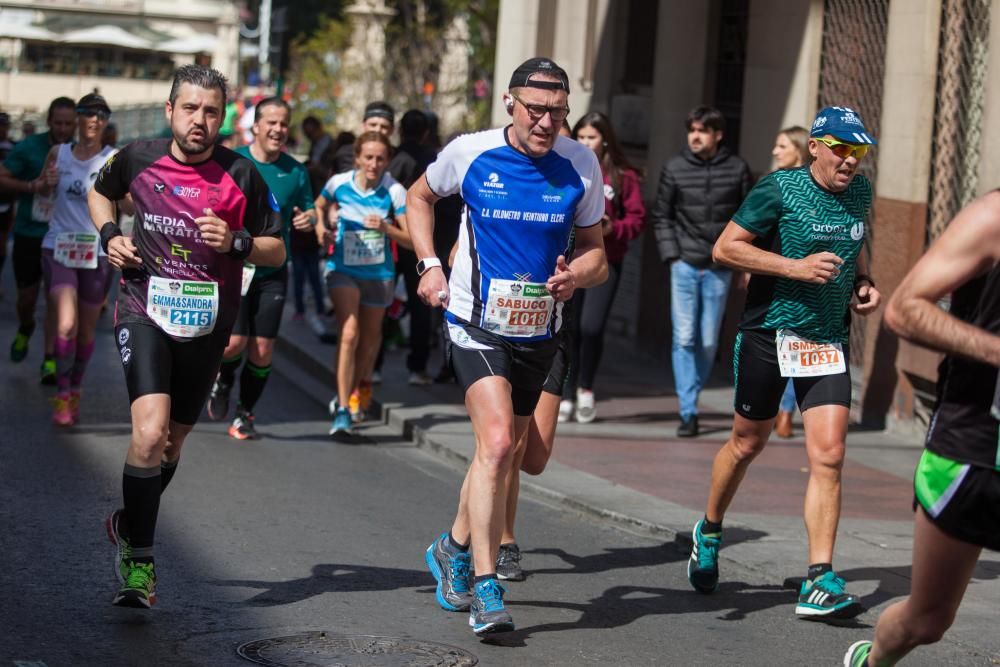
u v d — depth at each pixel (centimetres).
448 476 1488
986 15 1641
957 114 1688
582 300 1767
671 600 1041
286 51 5753
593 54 2789
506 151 909
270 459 1505
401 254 1947
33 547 1076
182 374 946
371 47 5334
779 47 2077
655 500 1352
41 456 1412
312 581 1034
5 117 2783
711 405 1986
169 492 1299
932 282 636
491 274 916
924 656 916
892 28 1769
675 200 1716
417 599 1004
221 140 3142
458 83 5438
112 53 8494
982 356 628
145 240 925
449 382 2025
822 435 995
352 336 1664
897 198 1766
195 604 959
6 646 848
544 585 1069
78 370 1616
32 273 1945
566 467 1503
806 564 1127
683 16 2325
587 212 933
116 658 840
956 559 671
